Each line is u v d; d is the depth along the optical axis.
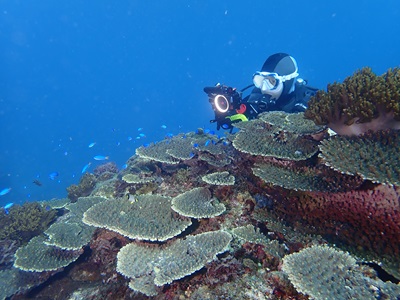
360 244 0.82
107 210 1.21
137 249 1.07
